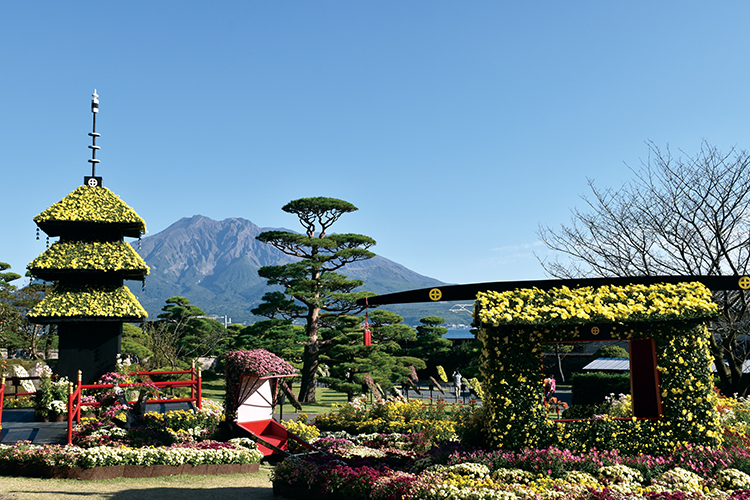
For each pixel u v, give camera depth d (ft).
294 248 114.32
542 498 26.32
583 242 73.36
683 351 33.73
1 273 162.09
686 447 32.63
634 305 33.53
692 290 35.19
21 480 36.19
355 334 103.91
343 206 115.85
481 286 37.32
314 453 46.85
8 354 142.92
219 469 42.65
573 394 91.56
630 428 33.19
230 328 172.04
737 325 60.08
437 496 27.71
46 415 54.44
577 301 34.22
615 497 25.81
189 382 60.85
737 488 28.32
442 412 63.26
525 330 33.78
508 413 33.14
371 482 30.81
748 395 65.46
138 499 33.01
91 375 64.54
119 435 46.34
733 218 64.75
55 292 65.72
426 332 150.82
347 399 110.11
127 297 67.00
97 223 67.15
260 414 52.85
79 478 37.78
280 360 53.21
